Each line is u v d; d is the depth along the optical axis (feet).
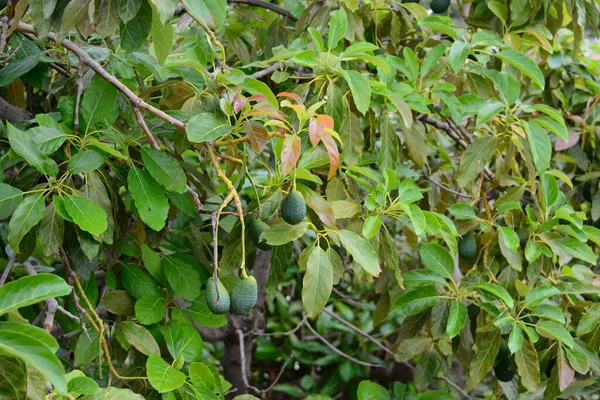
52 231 11.27
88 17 11.16
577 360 12.64
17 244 10.94
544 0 13.82
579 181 15.56
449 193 14.98
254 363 22.97
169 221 13.89
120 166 11.97
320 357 22.44
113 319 12.98
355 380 20.75
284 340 22.44
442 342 15.31
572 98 15.55
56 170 11.19
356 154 12.35
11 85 13.55
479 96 13.23
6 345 9.65
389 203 12.84
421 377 14.30
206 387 11.50
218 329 15.43
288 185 11.78
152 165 11.50
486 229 13.11
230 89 11.75
